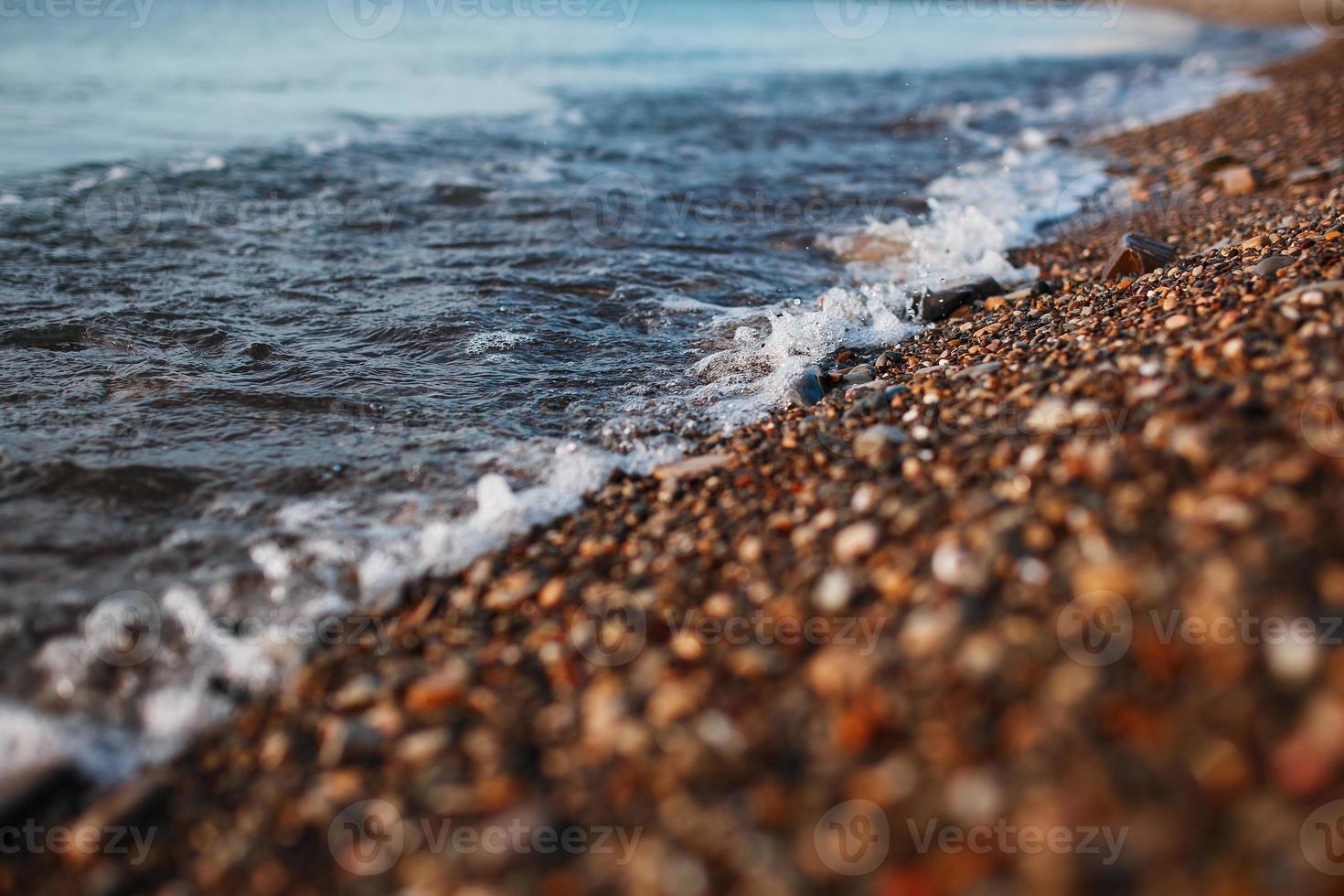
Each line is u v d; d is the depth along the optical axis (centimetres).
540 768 226
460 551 322
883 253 671
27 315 500
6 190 702
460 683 258
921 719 209
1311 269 360
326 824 223
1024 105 1238
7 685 268
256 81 1207
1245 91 1207
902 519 277
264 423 409
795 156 967
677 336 524
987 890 177
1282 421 259
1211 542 224
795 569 275
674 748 221
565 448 391
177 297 539
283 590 307
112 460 372
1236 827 173
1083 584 226
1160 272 480
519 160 897
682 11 2328
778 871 189
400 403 431
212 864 218
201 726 258
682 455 385
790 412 412
